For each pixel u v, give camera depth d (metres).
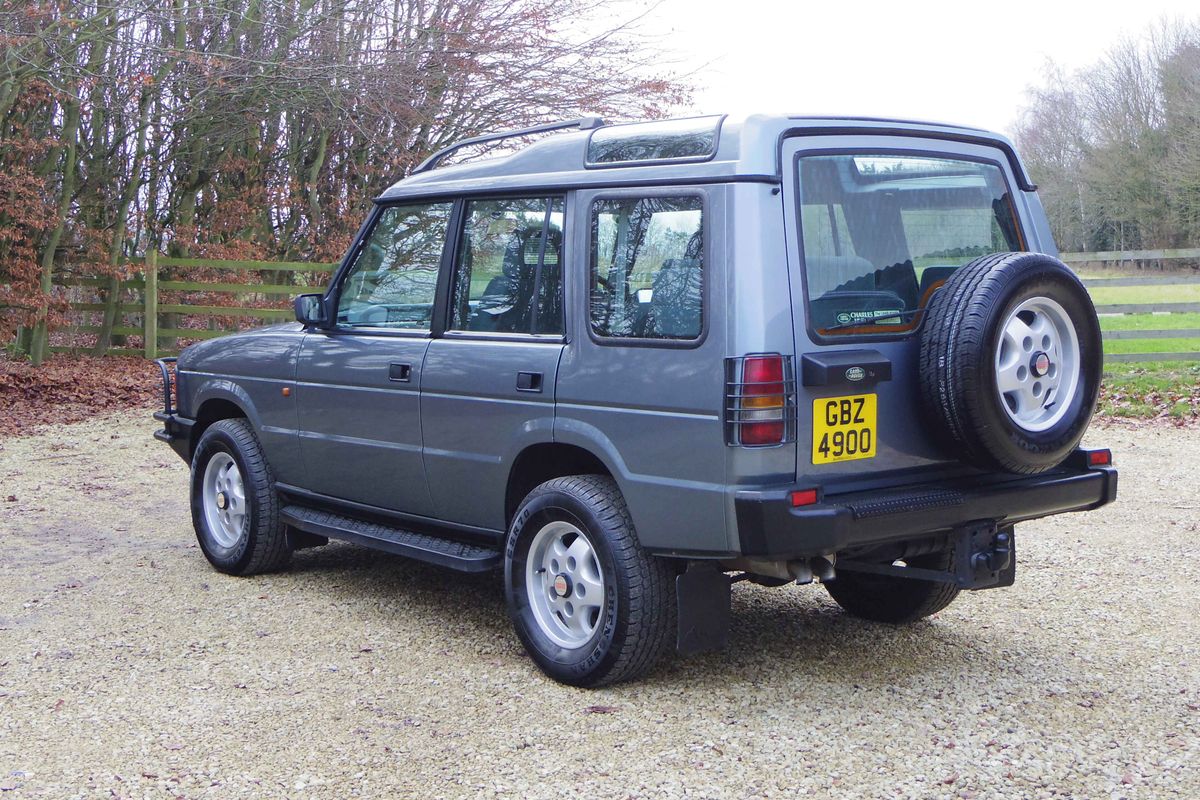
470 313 5.06
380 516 5.70
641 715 4.22
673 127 4.34
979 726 4.09
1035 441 4.10
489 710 4.29
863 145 4.30
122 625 5.40
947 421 4.07
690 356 4.06
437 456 5.12
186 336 17.08
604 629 4.36
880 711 4.24
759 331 3.93
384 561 6.72
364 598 5.88
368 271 5.64
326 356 5.74
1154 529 7.09
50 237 15.91
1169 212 38.16
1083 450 4.71
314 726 4.15
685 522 4.09
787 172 4.08
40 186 15.23
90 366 16.23
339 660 4.89
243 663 4.85
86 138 16.59
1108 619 5.36
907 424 4.21
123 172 17.09
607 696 4.43
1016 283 4.02
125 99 15.48
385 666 4.81
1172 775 3.66
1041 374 4.15
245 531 6.21
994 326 3.97
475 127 17.44
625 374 4.27
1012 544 4.58
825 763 3.79
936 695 4.40
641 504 4.23
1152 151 38.62
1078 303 4.20
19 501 8.38
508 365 4.75
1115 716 4.17
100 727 4.16
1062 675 4.61
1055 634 5.16
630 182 4.37
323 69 15.39
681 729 4.08
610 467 4.34
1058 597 5.72
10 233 14.98
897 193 4.38
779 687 4.51
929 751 3.87
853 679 4.59
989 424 4.01
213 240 18.58
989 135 4.72
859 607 5.40
